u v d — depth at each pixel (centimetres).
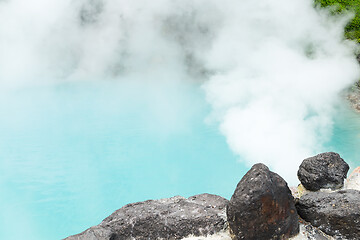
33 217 604
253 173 328
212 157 839
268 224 319
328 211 340
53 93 1379
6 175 736
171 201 396
